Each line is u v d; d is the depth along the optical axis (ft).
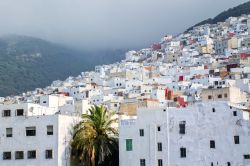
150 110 342.23
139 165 336.90
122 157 342.23
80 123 366.02
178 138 332.60
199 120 332.19
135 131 342.23
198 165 326.44
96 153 352.28
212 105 331.77
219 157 323.98
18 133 362.12
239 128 322.55
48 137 355.56
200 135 330.13
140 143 339.57
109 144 357.41
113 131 365.81
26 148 358.64
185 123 333.83
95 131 359.87
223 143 324.80
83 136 353.10
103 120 363.76
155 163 332.80
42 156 354.33
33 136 358.84
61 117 359.25
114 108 646.74
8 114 367.66
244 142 320.29
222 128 326.44
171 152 331.77
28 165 355.56
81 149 359.05
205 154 326.65
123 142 343.87
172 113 337.11
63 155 355.15
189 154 329.11
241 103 492.13
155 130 337.31
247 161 317.63
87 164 361.51
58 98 570.46
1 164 360.48
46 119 358.64
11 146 361.51
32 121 361.10
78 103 444.14
